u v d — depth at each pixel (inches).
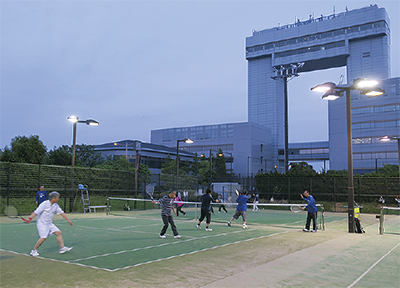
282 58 4699.8
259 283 244.1
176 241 436.1
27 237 454.0
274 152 4547.2
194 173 3100.4
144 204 1184.2
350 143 565.3
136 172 1159.6
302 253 361.4
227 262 312.7
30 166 839.1
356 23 4357.8
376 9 4276.6
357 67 4394.7
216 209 1226.0
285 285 239.6
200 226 585.3
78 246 391.2
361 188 1223.5
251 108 4889.3
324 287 236.1
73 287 228.7
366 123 3368.6
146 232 523.8
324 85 557.3
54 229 344.8
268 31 4938.5
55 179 894.4
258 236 494.3
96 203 1010.7
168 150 3801.7
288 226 646.5
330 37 4471.0
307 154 4311.0
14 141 1370.6
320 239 468.4
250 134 3954.2
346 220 816.9
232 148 4035.4
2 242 413.4
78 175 964.6
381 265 306.5
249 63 5017.2
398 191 1163.3
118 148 3400.6
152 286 232.8
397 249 390.3
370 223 747.4
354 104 3427.7
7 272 268.5
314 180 1330.0
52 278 251.0
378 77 4271.7
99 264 298.0
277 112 4719.5
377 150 3294.8
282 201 1374.3
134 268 284.2
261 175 1487.5
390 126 3267.7
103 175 1045.2
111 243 415.2
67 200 929.5
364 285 242.7
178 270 279.3
